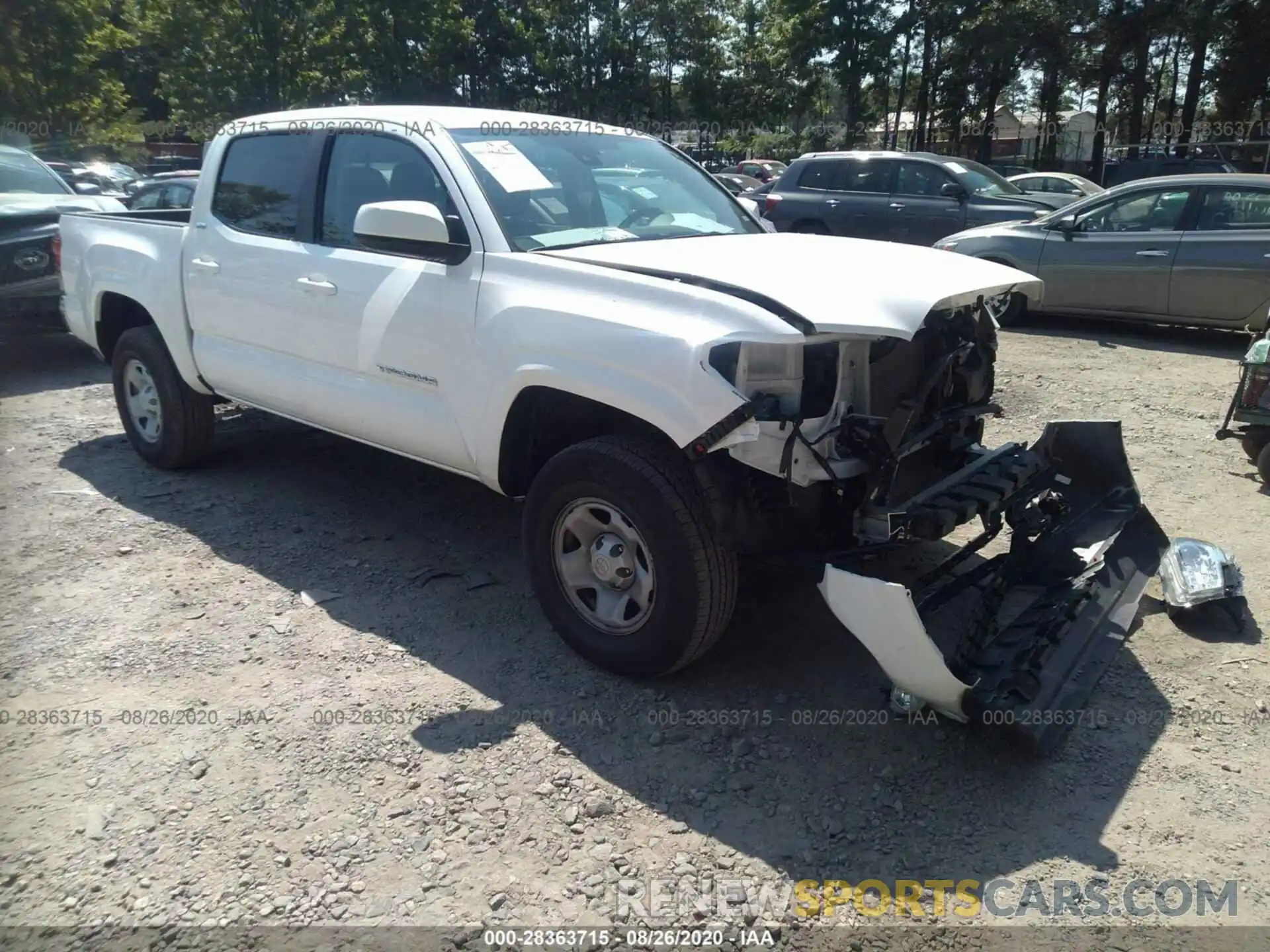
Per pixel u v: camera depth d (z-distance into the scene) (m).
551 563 3.56
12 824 2.77
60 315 8.34
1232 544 4.70
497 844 2.71
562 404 3.56
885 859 2.68
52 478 5.55
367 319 4.07
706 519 3.14
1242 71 31.70
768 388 2.99
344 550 4.61
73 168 19.27
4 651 3.66
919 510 3.18
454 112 4.29
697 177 4.85
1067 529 3.99
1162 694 3.46
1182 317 9.55
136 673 3.54
